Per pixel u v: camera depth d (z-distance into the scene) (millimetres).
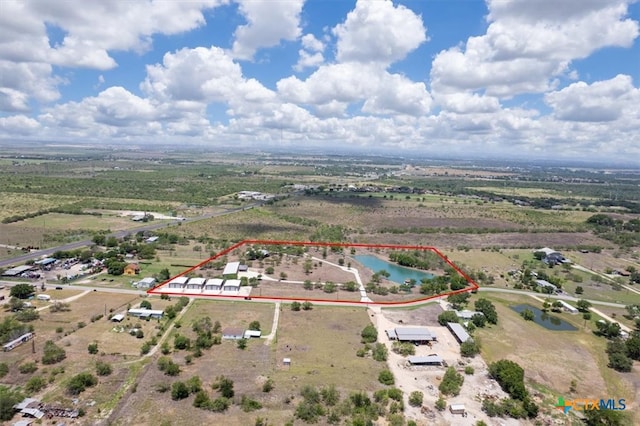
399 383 93312
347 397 86188
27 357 96312
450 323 123688
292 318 125625
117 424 75375
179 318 121500
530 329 126562
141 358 98625
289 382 91000
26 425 73875
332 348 107688
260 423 76562
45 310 123062
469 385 94000
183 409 80062
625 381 99938
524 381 97500
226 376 92500
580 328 129875
